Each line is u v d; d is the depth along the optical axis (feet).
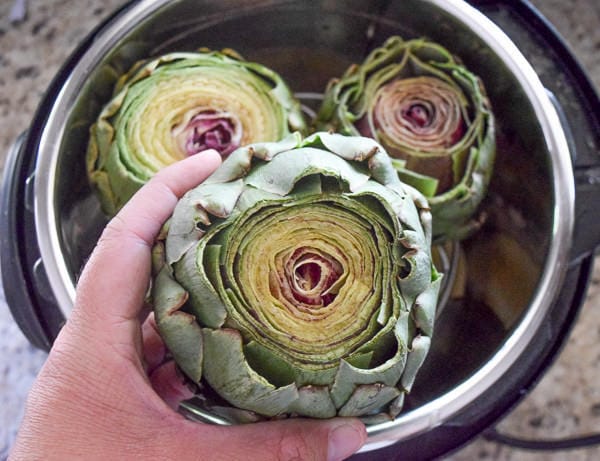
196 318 0.82
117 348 0.84
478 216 1.20
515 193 1.15
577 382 1.45
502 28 1.15
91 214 1.14
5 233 1.03
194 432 0.84
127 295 0.85
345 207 0.86
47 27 1.57
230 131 1.16
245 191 0.84
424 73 1.19
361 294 0.86
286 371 0.84
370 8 1.14
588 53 1.56
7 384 1.39
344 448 0.87
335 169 0.83
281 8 1.14
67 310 0.95
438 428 1.01
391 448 0.99
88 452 0.81
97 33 1.08
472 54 1.15
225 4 1.11
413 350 0.86
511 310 1.10
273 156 0.86
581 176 1.07
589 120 1.10
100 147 1.12
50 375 0.83
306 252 0.87
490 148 1.15
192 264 0.81
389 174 0.87
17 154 1.08
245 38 1.21
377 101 1.17
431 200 1.13
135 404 0.84
